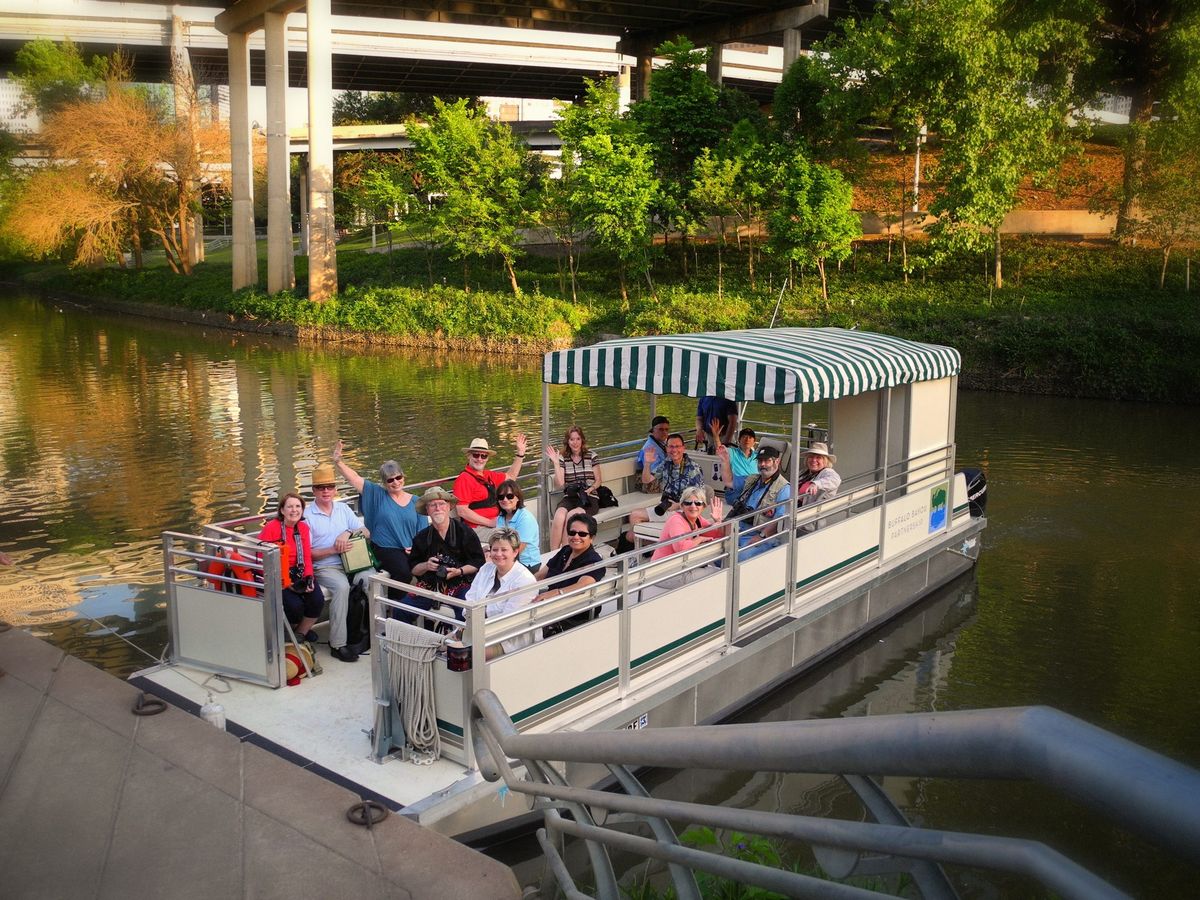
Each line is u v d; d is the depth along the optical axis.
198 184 66.44
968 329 33.19
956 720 1.33
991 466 19.30
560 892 3.72
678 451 10.53
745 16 61.97
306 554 7.68
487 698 4.44
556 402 26.86
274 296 53.31
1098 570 12.91
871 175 46.25
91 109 59.84
